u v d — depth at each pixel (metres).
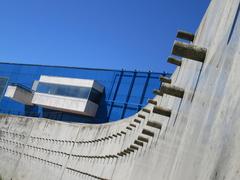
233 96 1.77
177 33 5.64
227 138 1.64
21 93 47.38
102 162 19.41
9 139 37.56
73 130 28.42
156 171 5.32
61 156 28.80
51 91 45.66
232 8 2.70
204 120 2.44
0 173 36.66
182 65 6.09
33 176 32.28
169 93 4.30
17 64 52.59
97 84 42.75
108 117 41.94
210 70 2.88
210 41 3.46
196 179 2.13
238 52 1.98
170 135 4.54
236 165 1.39
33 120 35.38
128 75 42.06
